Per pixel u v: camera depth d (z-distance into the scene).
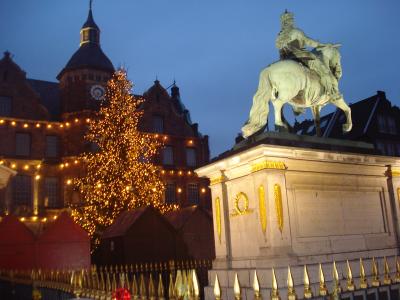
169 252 23.17
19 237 19.78
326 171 10.77
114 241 23.09
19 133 38.59
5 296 15.01
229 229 10.83
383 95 48.38
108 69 41.97
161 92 46.44
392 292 9.39
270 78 10.86
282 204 9.65
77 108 40.25
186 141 46.62
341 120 49.66
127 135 36.00
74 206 36.78
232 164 10.65
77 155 39.16
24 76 39.94
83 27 43.75
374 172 11.87
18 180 37.44
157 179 37.72
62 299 10.84
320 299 8.04
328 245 10.30
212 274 10.85
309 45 12.23
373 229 11.45
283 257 9.30
